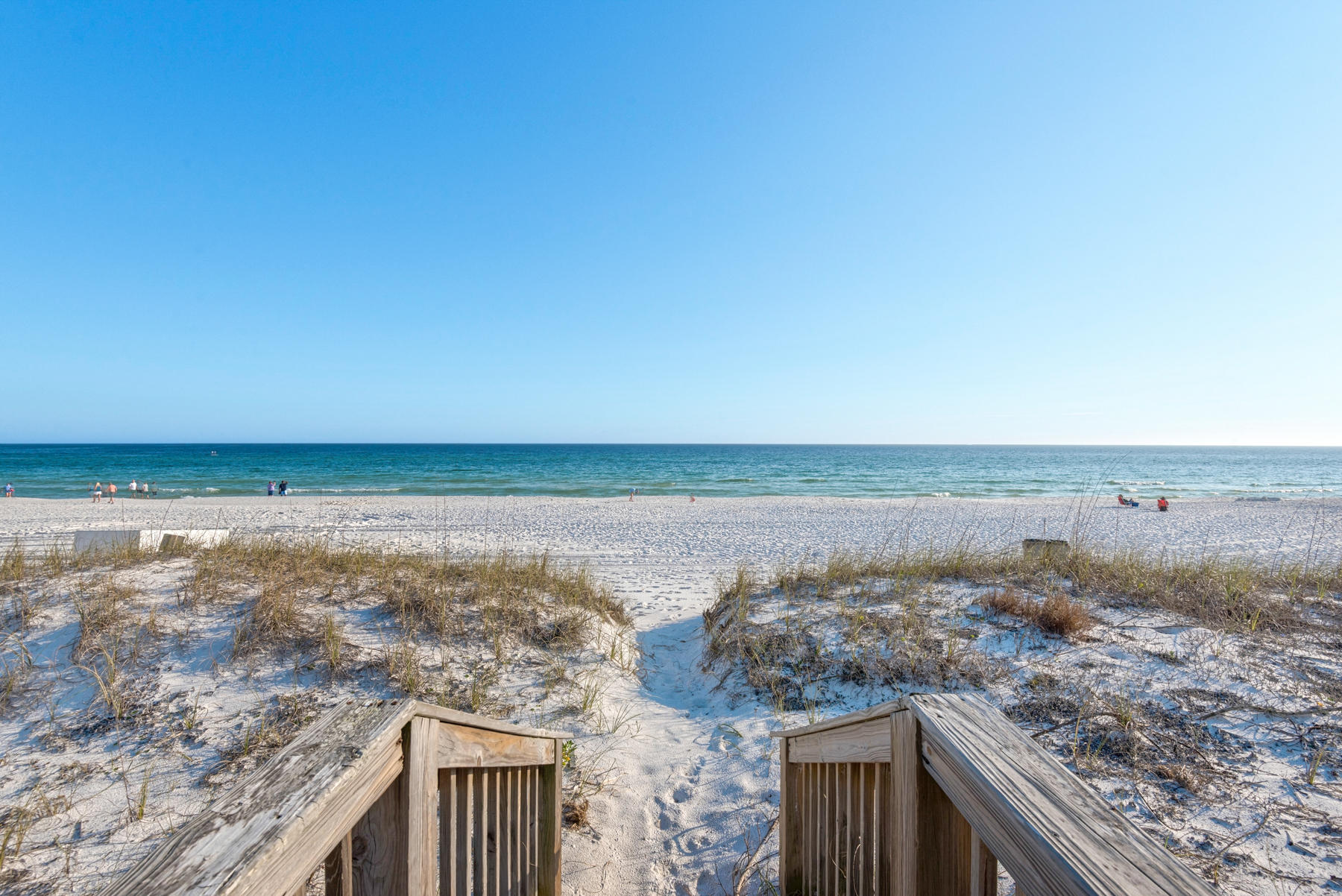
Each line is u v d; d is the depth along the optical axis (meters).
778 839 3.39
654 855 3.40
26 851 3.09
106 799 3.49
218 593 5.93
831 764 2.33
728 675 5.65
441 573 7.37
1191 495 42.19
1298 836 3.11
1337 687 4.53
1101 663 5.07
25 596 5.62
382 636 5.47
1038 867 0.98
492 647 5.64
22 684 4.51
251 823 1.06
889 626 5.87
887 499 34.19
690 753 4.45
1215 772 3.67
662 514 23.89
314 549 8.14
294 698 4.51
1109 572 7.50
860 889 2.01
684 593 9.62
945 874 1.49
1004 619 6.00
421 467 63.94
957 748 1.27
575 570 10.80
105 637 4.99
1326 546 15.71
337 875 1.44
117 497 33.03
